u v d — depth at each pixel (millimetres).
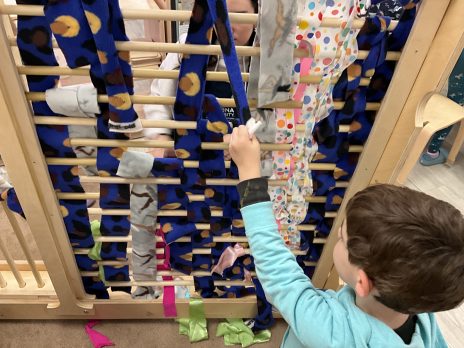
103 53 748
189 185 1021
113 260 1229
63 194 1033
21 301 1364
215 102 860
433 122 988
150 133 1016
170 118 1175
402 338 688
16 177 950
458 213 594
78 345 1397
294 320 667
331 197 1107
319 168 1030
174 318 1464
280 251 687
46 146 930
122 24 743
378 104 928
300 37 778
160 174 997
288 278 679
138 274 1255
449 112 1062
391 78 882
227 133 919
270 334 1445
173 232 1133
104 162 962
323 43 796
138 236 1125
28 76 819
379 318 662
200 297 1404
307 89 876
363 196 627
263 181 719
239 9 964
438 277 562
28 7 705
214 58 912
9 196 1046
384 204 594
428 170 2182
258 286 1326
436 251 554
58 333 1420
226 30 698
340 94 895
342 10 760
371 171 1025
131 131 880
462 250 561
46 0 716
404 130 938
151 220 1091
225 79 840
